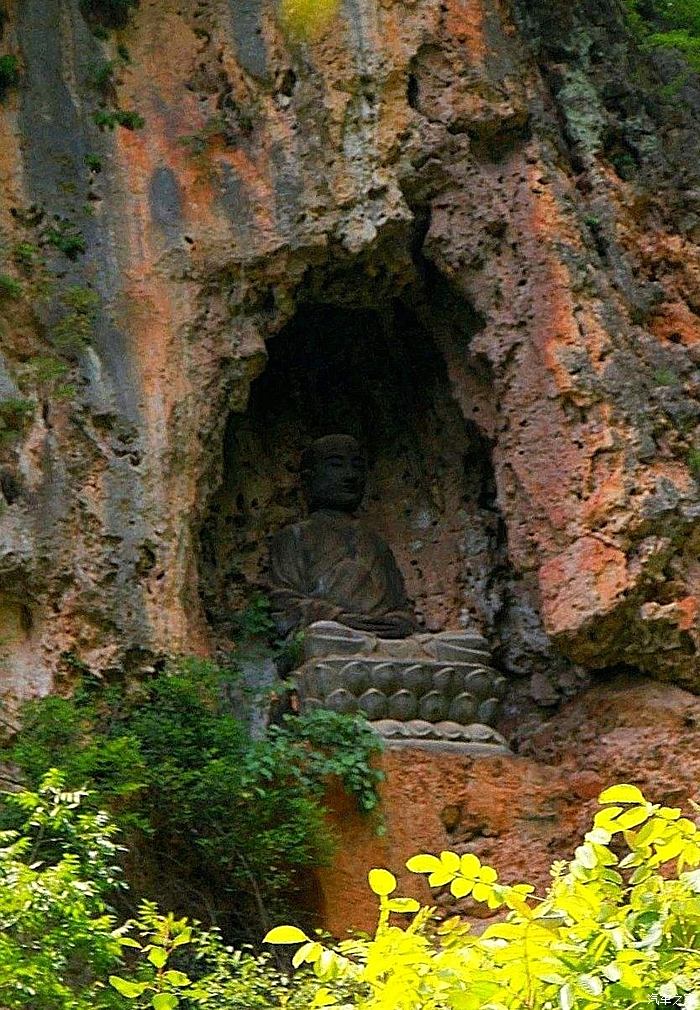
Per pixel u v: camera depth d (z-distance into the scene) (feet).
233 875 44.70
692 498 50.55
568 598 49.78
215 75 54.03
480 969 22.77
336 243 52.44
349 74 53.47
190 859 45.32
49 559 46.75
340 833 46.52
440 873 23.71
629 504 49.93
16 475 47.24
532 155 54.19
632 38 61.21
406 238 53.36
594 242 54.39
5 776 43.21
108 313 50.29
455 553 55.31
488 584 54.39
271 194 52.47
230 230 52.08
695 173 58.34
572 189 54.80
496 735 50.11
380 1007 23.00
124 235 51.26
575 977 22.06
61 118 52.01
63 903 32.14
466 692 49.98
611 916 23.02
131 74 53.31
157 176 52.16
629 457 50.49
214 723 45.27
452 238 53.16
